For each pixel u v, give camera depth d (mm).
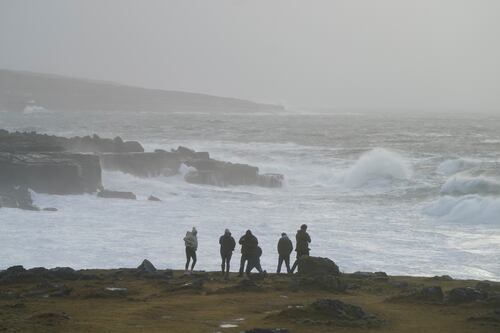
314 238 144750
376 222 168125
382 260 123562
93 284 81250
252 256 90750
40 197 197375
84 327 56375
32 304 67875
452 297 71188
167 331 55969
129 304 68750
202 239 139500
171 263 116375
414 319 62750
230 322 60094
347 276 93188
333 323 59625
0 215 162750
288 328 57844
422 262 122125
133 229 149375
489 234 151500
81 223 155500
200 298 72812
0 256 120250
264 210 187125
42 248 127125
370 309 67188
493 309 66562
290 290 78125
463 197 181000
